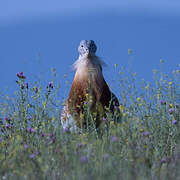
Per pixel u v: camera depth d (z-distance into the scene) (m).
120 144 23.31
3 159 21.86
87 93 29.69
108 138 24.08
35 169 19.38
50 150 21.33
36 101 28.52
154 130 25.59
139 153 21.39
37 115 27.77
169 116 27.22
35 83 29.02
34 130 24.22
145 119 25.80
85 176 18.14
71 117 28.92
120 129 23.89
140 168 19.39
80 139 22.95
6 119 27.81
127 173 18.97
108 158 19.02
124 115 23.81
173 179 19.23
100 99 29.66
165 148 25.39
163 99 27.81
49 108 26.56
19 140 22.44
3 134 27.45
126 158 22.16
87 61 30.14
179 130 26.00
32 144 25.25
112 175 18.53
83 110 29.42
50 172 20.28
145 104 26.86
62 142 21.97
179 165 20.20
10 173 19.31
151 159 22.47
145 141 23.95
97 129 28.59
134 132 23.67
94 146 22.44
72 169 19.08
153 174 19.81
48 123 25.72
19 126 27.67
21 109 28.36
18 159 20.56
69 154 20.19
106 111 29.56
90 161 20.09
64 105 28.66
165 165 21.77
